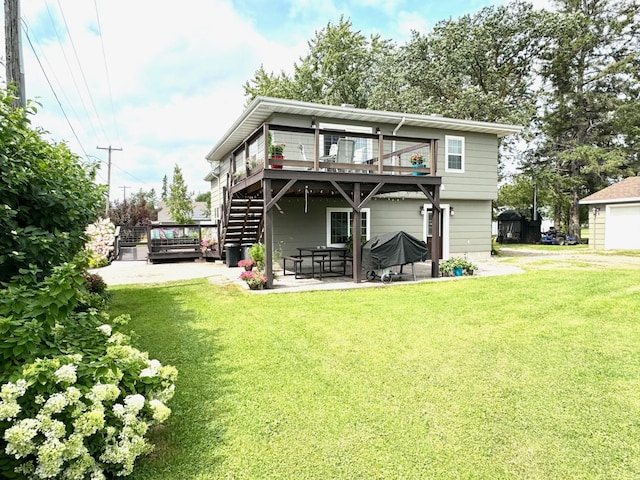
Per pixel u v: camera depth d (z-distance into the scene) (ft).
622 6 74.90
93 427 6.24
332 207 40.16
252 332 16.21
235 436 8.48
